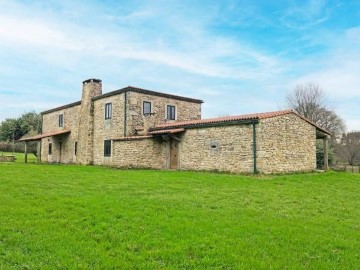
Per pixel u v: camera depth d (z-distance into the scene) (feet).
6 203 25.82
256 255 15.98
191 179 44.83
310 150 64.64
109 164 83.41
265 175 52.34
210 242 17.53
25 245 16.76
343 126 139.85
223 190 35.45
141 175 49.55
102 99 88.07
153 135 69.26
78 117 97.40
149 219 21.75
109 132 84.69
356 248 17.42
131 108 79.00
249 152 55.11
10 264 14.51
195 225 20.61
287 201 30.55
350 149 115.34
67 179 42.55
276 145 56.65
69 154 100.68
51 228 19.56
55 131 109.29
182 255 15.72
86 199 27.76
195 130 64.90
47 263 14.69
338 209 27.76
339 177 53.36
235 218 22.84
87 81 92.94
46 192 31.42
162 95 84.69
